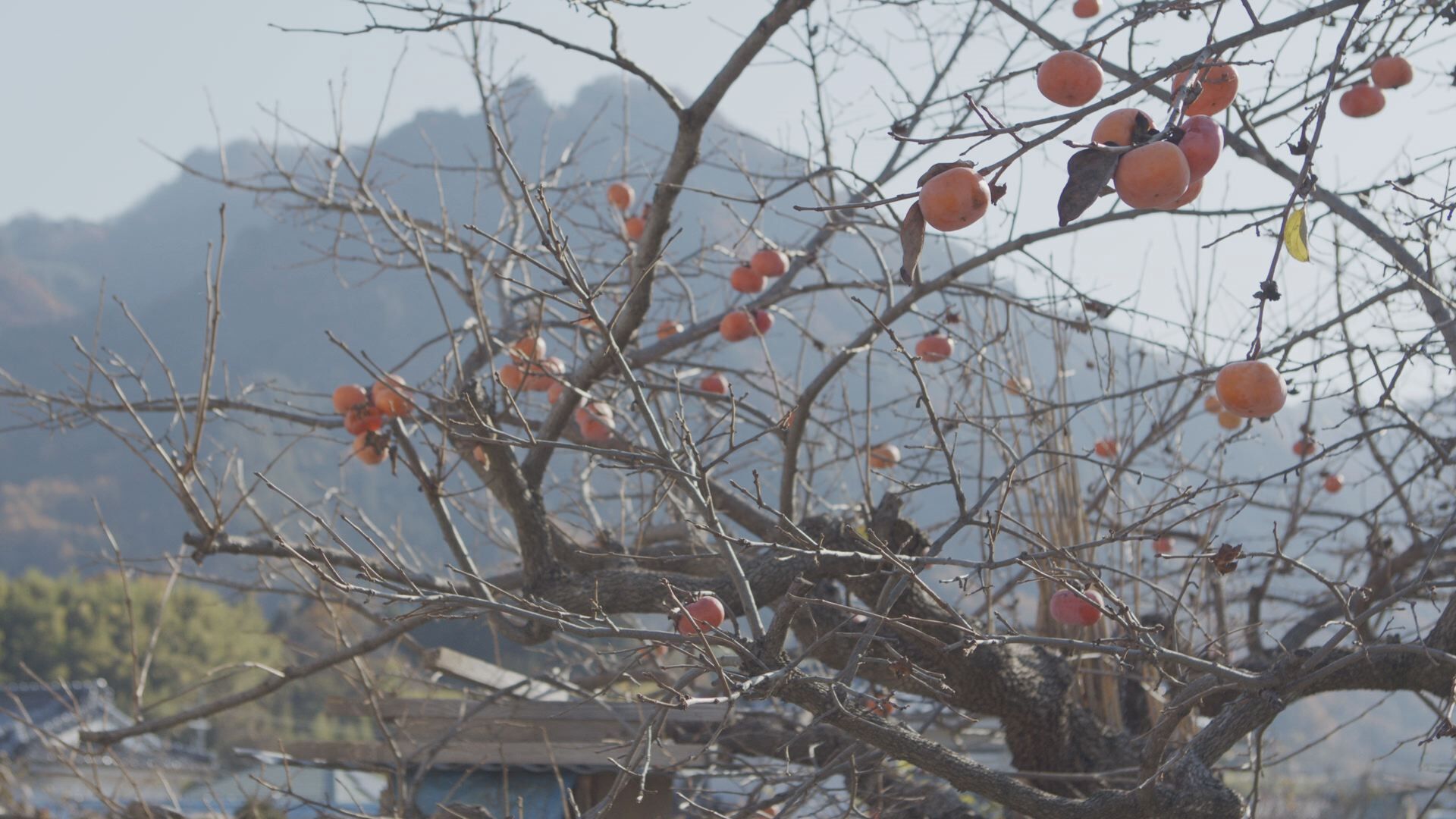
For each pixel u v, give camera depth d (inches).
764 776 198.8
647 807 206.2
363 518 201.2
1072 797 174.6
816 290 211.0
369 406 168.7
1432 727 126.1
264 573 232.8
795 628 179.6
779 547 126.8
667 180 179.3
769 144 235.5
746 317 194.1
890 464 206.2
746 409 225.5
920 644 158.9
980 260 175.2
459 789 209.6
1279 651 188.9
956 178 77.8
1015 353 209.9
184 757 497.0
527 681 207.9
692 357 272.4
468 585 180.2
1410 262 153.9
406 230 258.4
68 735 663.1
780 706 227.6
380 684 224.2
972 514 131.3
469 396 170.9
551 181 264.5
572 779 205.2
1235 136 163.3
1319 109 94.3
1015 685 168.1
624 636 119.3
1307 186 92.8
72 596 976.9
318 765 216.1
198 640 869.2
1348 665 136.4
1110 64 158.4
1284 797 413.4
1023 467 183.6
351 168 224.1
